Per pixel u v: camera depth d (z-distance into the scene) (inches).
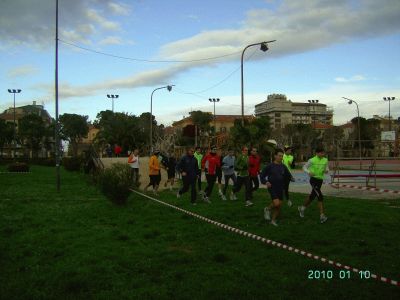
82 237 347.6
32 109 4921.3
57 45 808.3
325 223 391.9
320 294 210.1
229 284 223.8
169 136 1937.7
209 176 572.1
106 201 603.8
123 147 2153.1
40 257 284.4
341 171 1193.4
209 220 401.1
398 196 631.2
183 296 208.2
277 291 214.1
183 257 276.7
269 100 6328.7
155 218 438.9
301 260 265.7
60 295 213.9
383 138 2245.3
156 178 674.8
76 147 3848.4
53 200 628.4
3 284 229.5
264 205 525.7
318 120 6437.0
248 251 291.0
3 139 3097.9
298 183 898.1
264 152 1482.5
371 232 346.9
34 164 2600.9
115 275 242.5
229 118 5221.5
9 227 393.4
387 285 220.2
